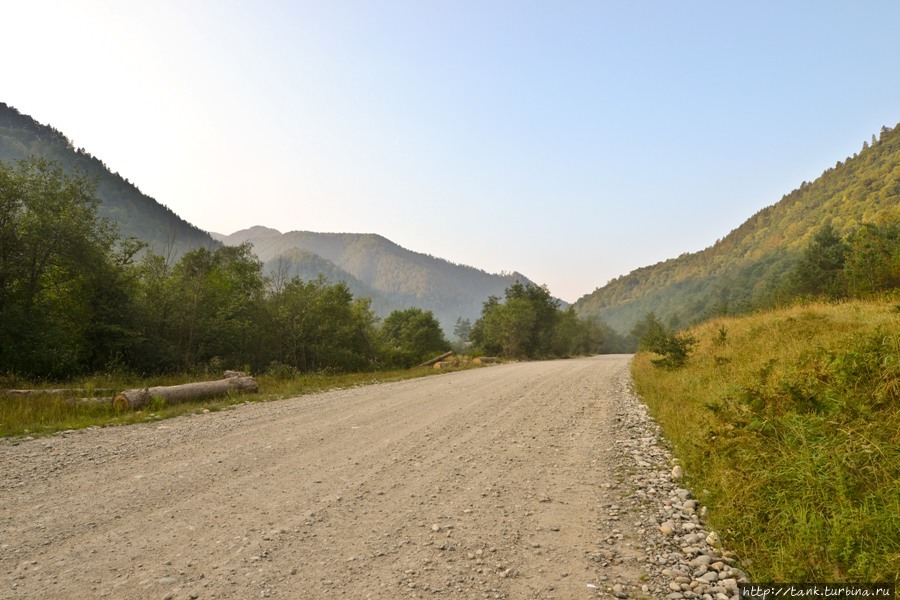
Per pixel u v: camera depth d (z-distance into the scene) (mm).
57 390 12180
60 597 3102
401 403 11938
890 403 4906
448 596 3158
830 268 44031
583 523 4438
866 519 3365
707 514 4555
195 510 4672
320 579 3367
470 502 4965
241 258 29375
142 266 21234
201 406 11297
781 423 5133
